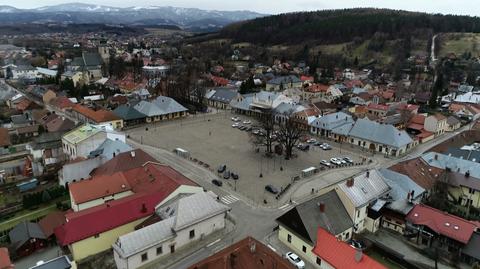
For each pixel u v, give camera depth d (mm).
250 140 108500
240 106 144250
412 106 144375
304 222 51594
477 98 159125
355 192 58312
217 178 79500
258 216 62938
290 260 49719
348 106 158000
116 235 54062
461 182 70438
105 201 62562
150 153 95062
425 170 76250
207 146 102438
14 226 60406
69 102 141000
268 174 82500
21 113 131875
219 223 57562
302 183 77750
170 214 54531
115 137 91500
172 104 135500
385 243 56406
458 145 101188
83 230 51062
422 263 51500
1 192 74125
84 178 74688
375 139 102188
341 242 47125
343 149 102938
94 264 50281
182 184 61281
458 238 52156
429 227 54750
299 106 127125
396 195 63156
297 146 102875
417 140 109438
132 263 47406
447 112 148000
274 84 192500
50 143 93125
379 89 188875
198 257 51188
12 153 95438
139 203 57188
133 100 146500
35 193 68562
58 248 54750
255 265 42406
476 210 67688
